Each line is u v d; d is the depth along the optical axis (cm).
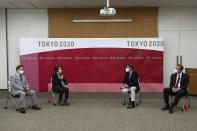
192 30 896
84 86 866
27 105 676
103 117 552
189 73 796
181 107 649
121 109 626
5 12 907
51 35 909
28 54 859
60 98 673
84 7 891
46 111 609
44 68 862
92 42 856
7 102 662
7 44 919
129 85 659
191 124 500
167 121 521
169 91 616
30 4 836
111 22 902
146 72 851
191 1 802
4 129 471
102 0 773
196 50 899
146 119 536
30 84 866
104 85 863
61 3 820
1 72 923
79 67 862
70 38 857
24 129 471
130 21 895
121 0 777
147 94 827
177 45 901
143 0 780
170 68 906
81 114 579
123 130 463
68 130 465
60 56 861
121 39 852
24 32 916
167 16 898
